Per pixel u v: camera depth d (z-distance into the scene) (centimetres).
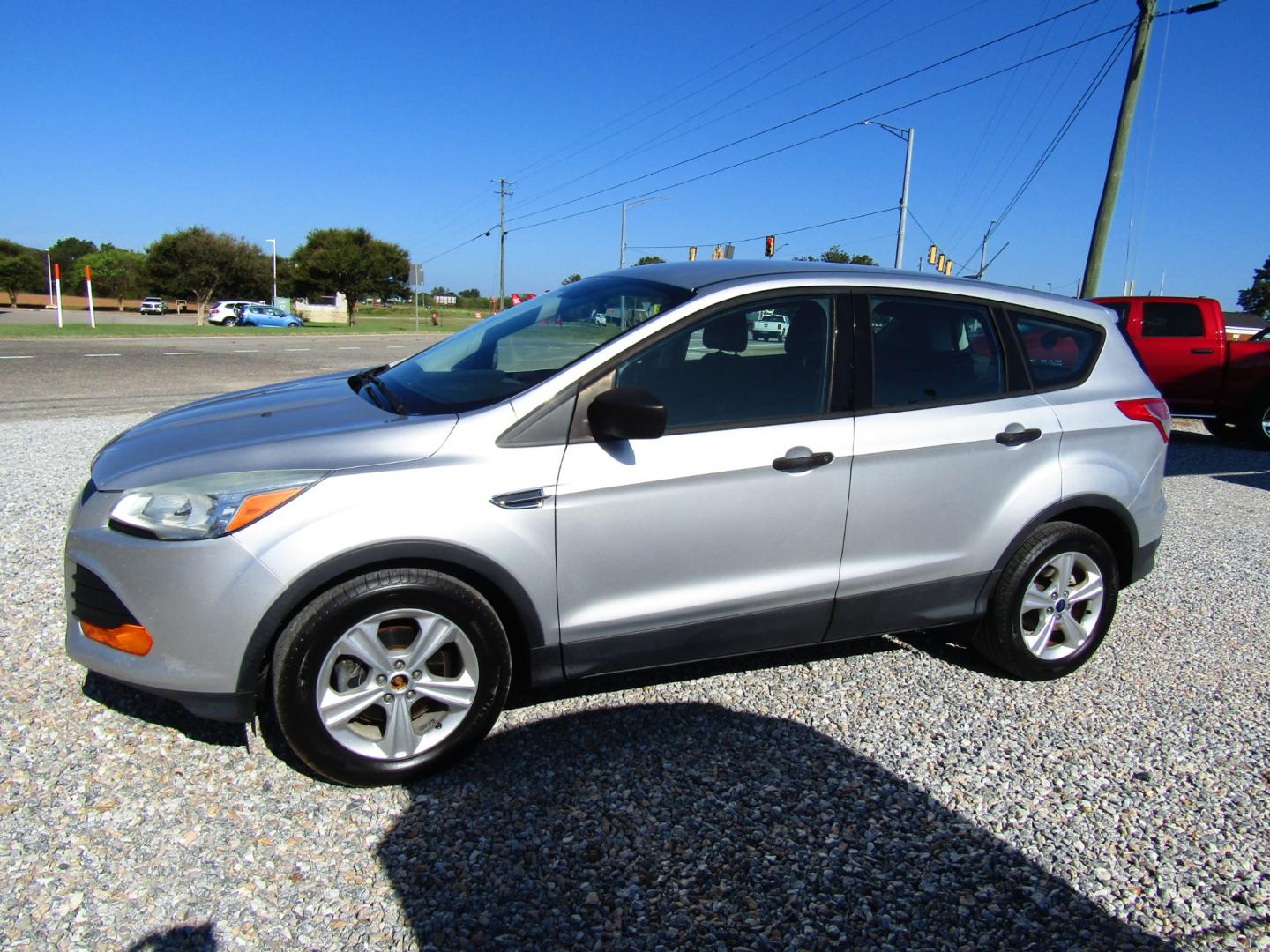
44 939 217
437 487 279
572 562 299
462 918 233
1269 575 554
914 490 346
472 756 311
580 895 244
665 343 314
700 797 291
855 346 343
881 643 427
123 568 269
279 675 268
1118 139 1620
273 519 265
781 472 322
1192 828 287
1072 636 391
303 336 3484
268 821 269
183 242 5756
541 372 311
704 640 328
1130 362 405
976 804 295
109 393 1284
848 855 266
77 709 326
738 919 238
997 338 374
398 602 277
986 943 234
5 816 263
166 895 235
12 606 413
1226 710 369
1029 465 369
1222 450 1072
